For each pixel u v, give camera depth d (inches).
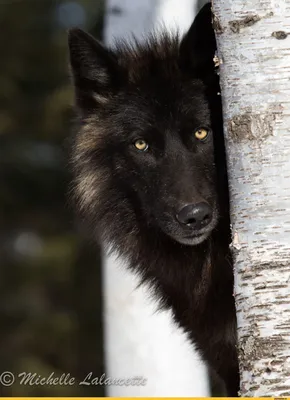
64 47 1182.3
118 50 418.6
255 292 265.9
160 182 370.6
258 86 272.5
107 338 503.2
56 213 1215.6
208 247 379.9
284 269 263.7
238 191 273.9
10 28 1219.2
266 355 260.7
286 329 260.7
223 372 384.8
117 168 402.6
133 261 416.8
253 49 274.8
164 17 503.8
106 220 418.9
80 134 419.5
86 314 1139.3
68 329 1123.9
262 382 259.6
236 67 277.3
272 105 270.4
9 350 1108.5
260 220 268.1
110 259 502.3
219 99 370.6
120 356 496.1
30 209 1209.4
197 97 370.9
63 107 1071.0
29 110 1196.5
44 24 1237.7
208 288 380.8
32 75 1213.1
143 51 405.7
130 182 397.4
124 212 410.6
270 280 264.5
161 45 402.6
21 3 1232.2
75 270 1160.2
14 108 1195.3
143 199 391.9
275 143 268.5
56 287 1168.2
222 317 376.5
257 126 270.7
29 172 1199.6
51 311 1155.3
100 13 705.6
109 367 500.1
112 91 406.0
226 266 375.9
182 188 357.1
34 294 1168.2
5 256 1198.9
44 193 1211.2
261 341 262.2
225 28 281.4
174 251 393.4
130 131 386.3
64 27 1228.5
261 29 274.5
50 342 1117.7
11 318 1156.5
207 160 368.5
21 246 1221.1
